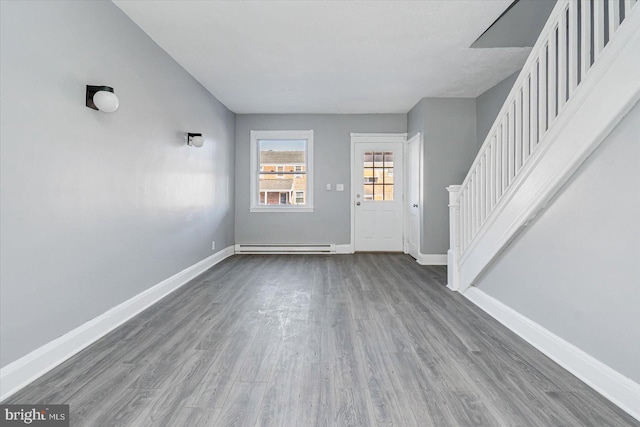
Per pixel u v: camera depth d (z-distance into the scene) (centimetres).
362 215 582
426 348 217
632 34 154
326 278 402
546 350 209
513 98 257
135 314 277
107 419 146
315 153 576
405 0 252
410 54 343
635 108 153
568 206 195
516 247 248
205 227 445
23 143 175
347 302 311
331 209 579
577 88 187
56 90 197
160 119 322
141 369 188
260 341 226
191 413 150
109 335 235
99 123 235
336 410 154
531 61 235
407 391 169
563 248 199
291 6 257
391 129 573
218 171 493
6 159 166
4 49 165
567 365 191
